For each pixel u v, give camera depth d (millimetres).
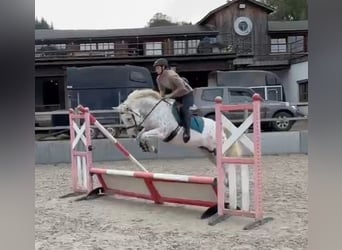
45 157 10281
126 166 9320
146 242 3822
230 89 13203
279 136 10844
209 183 4547
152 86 14609
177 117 5578
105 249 3627
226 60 19797
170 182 4957
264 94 15406
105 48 22828
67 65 19016
